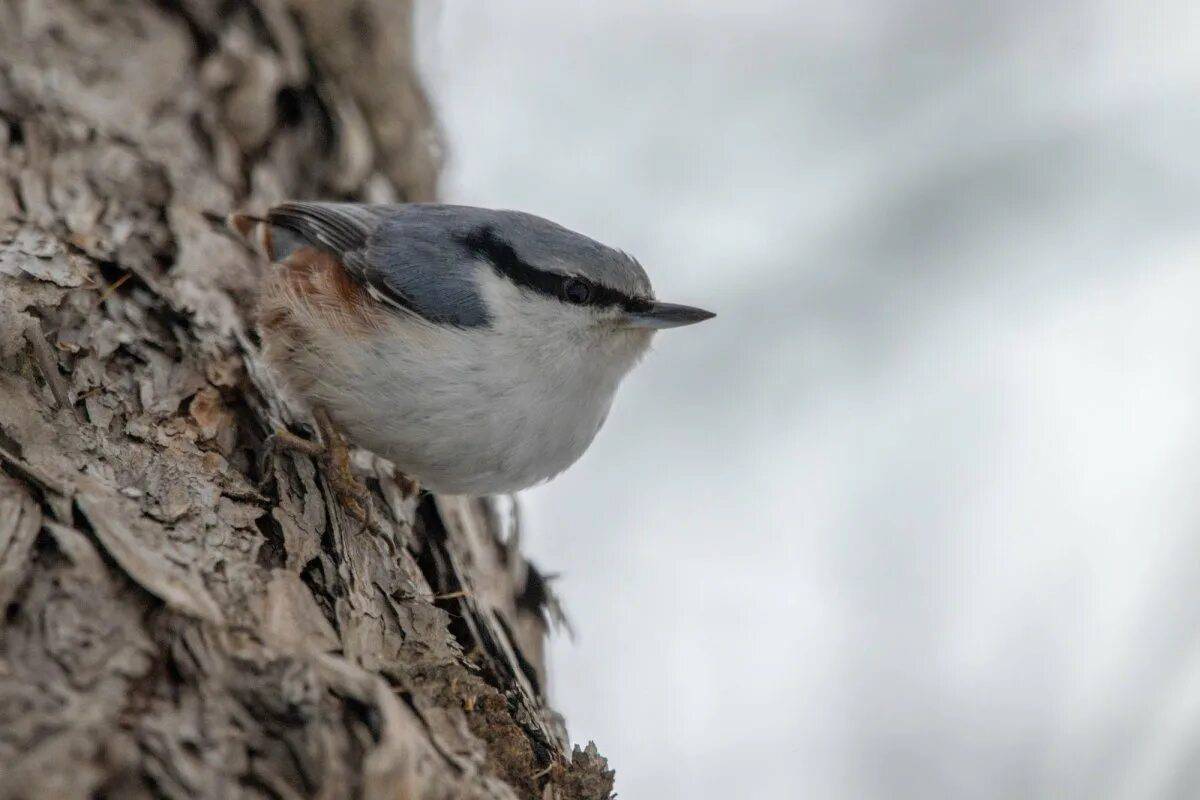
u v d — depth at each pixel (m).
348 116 10.39
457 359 7.26
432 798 4.86
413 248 7.50
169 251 8.11
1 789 4.02
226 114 9.64
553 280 7.58
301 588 5.89
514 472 7.71
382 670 5.58
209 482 6.34
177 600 5.14
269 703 4.83
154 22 9.82
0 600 4.84
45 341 6.58
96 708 4.48
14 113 8.46
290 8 10.62
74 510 5.46
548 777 5.93
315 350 7.35
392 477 8.22
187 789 4.32
